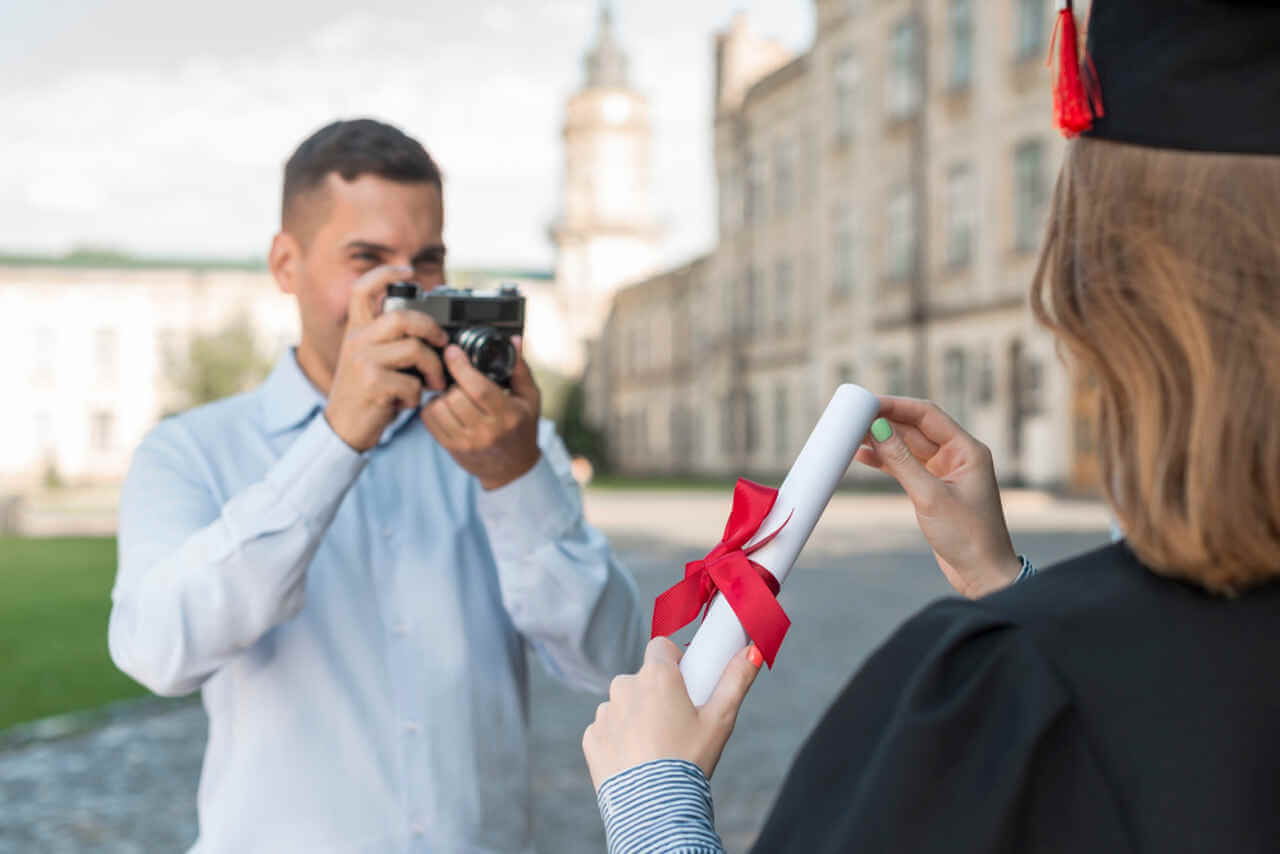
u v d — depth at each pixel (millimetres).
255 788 1427
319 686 1459
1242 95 689
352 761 1440
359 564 1532
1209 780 626
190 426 1612
